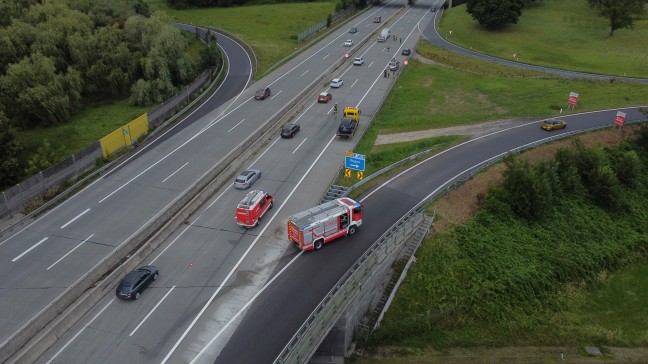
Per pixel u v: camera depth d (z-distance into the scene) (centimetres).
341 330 3403
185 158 5603
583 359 3653
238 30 11794
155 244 4034
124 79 7481
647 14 13000
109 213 4556
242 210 4181
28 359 2947
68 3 8681
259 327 3231
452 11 14312
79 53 7412
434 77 8931
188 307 3397
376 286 3825
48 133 6306
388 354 3569
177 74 7819
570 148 5778
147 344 3100
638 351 3781
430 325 3741
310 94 7600
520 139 6119
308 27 12488
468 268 4097
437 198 4738
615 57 10031
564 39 11375
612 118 6712
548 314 4012
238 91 7850
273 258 3903
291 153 5772
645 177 5753
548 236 4644
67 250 4031
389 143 6112
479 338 3725
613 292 4403
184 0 14212
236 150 5556
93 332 3189
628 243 4875
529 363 3572
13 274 3753
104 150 5559
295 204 4678
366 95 7825
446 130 6525
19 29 7188
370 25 12719
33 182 4697
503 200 4756
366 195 4841
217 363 2966
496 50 10631
